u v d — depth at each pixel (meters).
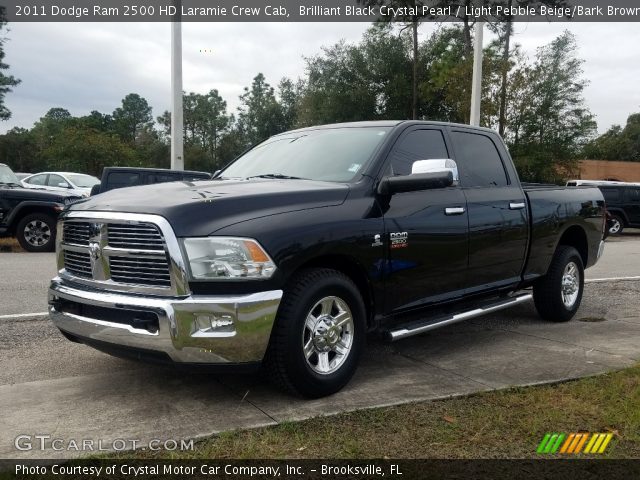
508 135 27.48
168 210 3.73
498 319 6.92
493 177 5.95
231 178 5.20
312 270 4.09
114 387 4.32
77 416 3.78
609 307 7.70
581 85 27.34
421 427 3.63
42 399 4.08
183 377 4.54
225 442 3.39
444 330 6.33
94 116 94.31
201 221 3.72
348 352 4.27
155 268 3.73
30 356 5.09
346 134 5.22
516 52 26.64
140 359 3.83
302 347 3.94
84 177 20.77
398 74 36.84
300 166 5.04
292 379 3.94
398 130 5.03
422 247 4.84
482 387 4.38
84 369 4.75
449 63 31.80
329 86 38.12
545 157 26.78
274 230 3.85
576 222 6.84
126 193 4.25
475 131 5.94
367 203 4.48
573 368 4.88
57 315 4.23
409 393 4.24
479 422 3.70
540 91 26.81
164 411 3.87
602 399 4.09
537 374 4.71
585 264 7.29
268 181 4.60
